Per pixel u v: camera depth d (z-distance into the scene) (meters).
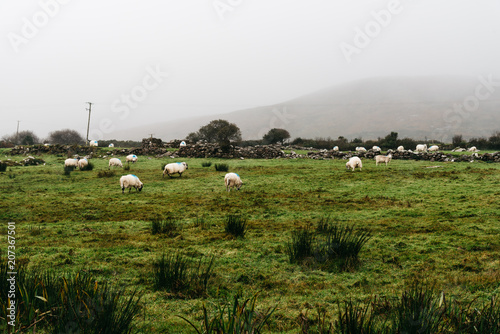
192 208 15.22
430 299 4.64
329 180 23.14
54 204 16.19
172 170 26.41
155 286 6.37
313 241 8.92
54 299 4.65
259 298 5.95
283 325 4.88
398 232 10.32
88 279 5.34
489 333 4.00
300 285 6.57
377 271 7.29
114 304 4.44
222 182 23.28
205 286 6.33
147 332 4.62
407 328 4.04
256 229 11.24
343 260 7.75
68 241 9.73
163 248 9.06
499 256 7.83
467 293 5.81
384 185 20.31
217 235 10.40
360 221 12.02
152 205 16.00
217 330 3.79
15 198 17.75
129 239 10.09
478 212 12.58
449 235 9.84
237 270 7.41
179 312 5.36
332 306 5.56
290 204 15.72
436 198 15.83
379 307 5.14
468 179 21.09
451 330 4.13
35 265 7.33
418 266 7.47
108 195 18.94
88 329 3.94
